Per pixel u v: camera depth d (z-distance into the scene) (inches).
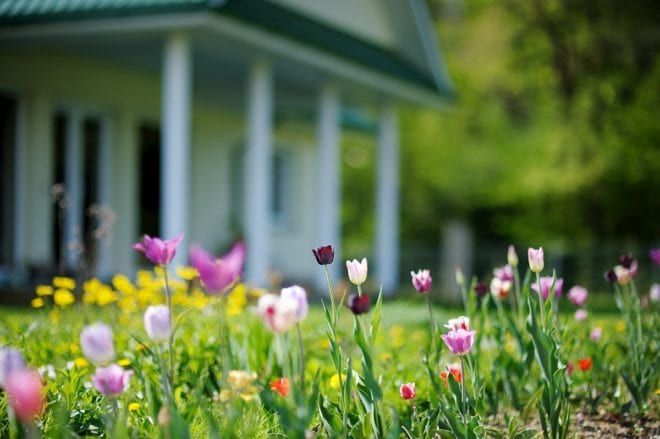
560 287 150.9
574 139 817.5
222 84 513.7
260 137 427.8
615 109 804.6
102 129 489.4
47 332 202.7
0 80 415.5
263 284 415.5
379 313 117.3
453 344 116.8
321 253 115.9
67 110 461.7
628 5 783.1
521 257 1008.2
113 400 100.0
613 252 821.2
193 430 125.5
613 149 810.2
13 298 366.6
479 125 927.7
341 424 118.3
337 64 466.6
